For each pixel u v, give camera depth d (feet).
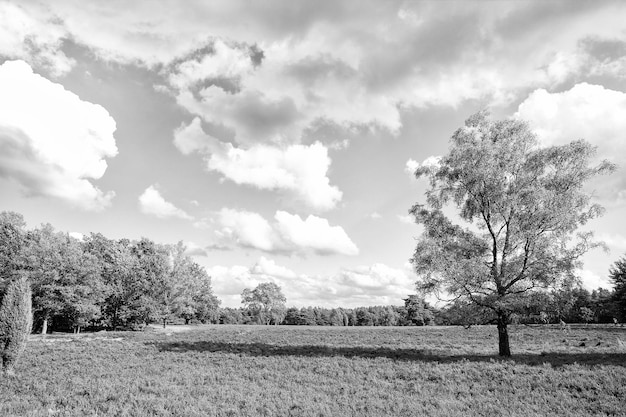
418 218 85.81
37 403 42.91
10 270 120.98
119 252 185.68
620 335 134.21
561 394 47.88
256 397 47.42
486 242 79.00
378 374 62.13
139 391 50.03
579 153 72.13
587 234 68.74
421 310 358.23
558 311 71.05
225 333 172.76
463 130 81.76
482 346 106.73
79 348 91.35
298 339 140.36
